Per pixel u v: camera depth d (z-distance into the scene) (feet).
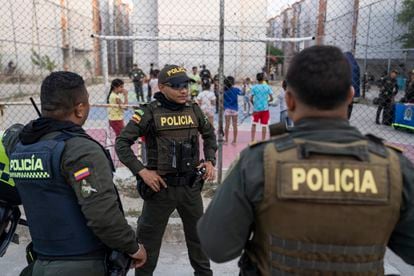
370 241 3.82
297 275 3.88
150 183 8.59
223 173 18.84
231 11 64.54
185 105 9.12
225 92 27.84
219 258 4.10
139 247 6.00
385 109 38.01
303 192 3.74
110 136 24.93
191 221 9.30
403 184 3.90
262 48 77.61
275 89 53.31
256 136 31.83
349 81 3.94
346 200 3.73
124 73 102.17
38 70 75.51
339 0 52.80
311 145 3.88
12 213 6.52
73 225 5.47
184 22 69.97
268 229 3.97
